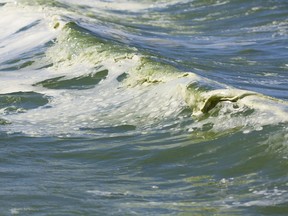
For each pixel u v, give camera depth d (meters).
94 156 17.97
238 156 16.53
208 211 13.66
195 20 50.69
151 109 21.55
